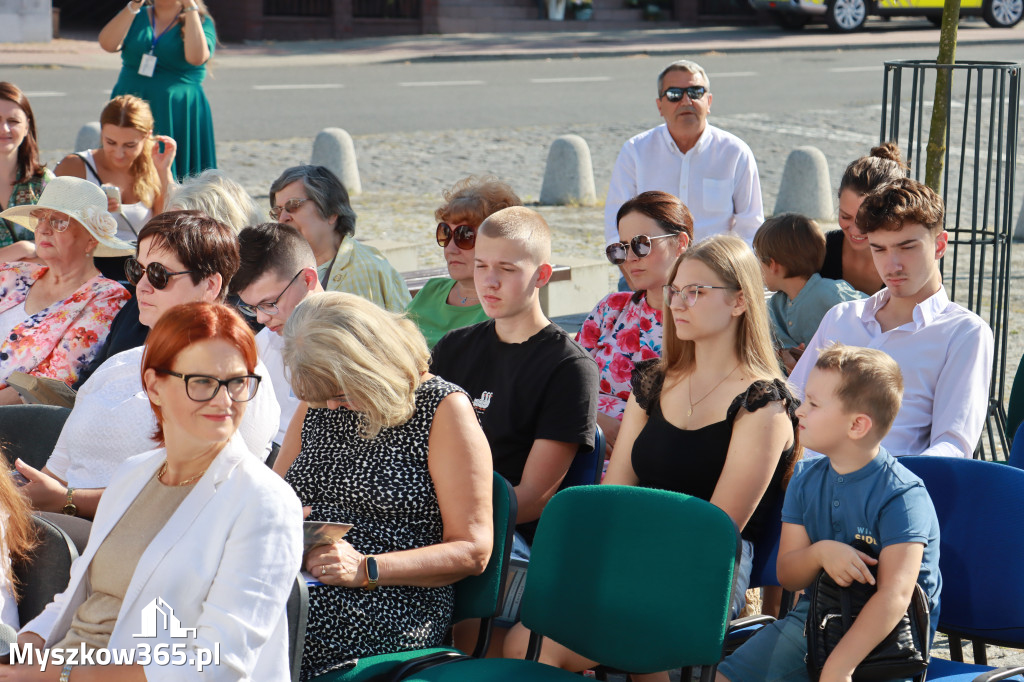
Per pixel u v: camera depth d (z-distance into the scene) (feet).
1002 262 18.47
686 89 21.36
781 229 16.35
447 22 97.14
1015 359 23.70
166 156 21.03
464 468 10.16
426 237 34.47
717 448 11.57
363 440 10.37
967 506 10.86
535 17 100.83
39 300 15.89
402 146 49.19
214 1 91.25
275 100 59.41
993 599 10.64
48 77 63.41
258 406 11.47
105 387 11.94
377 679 9.66
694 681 12.69
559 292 27.76
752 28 100.48
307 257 13.34
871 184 15.57
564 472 12.28
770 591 13.28
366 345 10.00
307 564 9.42
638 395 12.40
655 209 14.48
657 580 9.89
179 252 12.01
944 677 10.07
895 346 13.37
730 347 11.75
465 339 13.33
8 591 9.49
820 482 10.54
